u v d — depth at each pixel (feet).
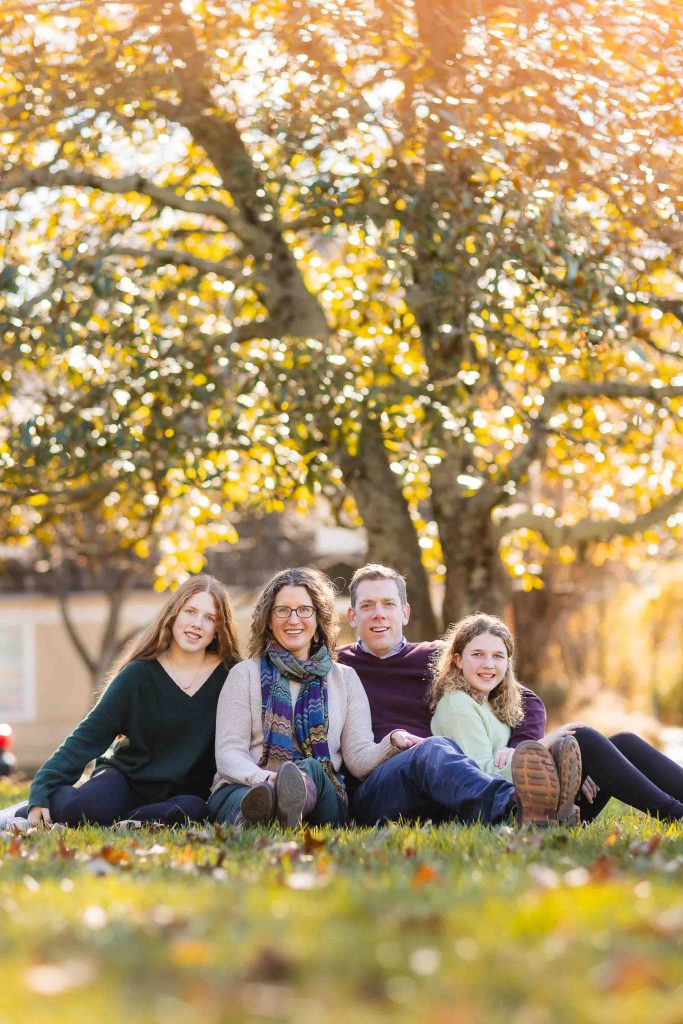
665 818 22.98
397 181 38.14
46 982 9.83
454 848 18.28
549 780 20.39
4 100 39.22
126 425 41.37
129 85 38.09
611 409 59.06
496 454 52.26
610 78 35.09
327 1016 8.92
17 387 45.68
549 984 9.55
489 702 24.99
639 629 140.67
